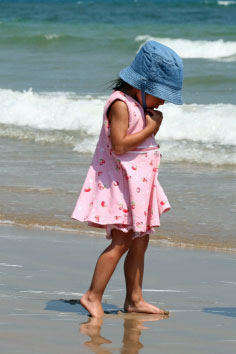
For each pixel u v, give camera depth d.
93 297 11.78
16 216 19.78
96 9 150.50
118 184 11.77
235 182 24.69
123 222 11.70
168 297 12.82
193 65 62.62
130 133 11.73
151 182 11.93
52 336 10.18
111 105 11.74
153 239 17.55
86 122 37.53
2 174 25.80
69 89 49.34
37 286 13.18
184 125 34.47
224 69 58.50
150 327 10.93
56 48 77.44
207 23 107.50
